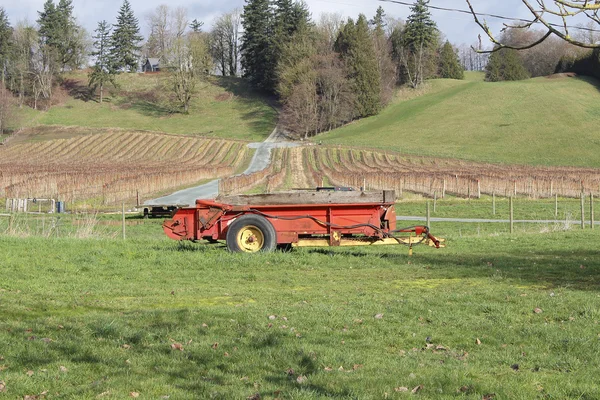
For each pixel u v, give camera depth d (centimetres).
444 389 648
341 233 1700
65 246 1820
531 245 2066
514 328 914
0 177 5491
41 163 8856
